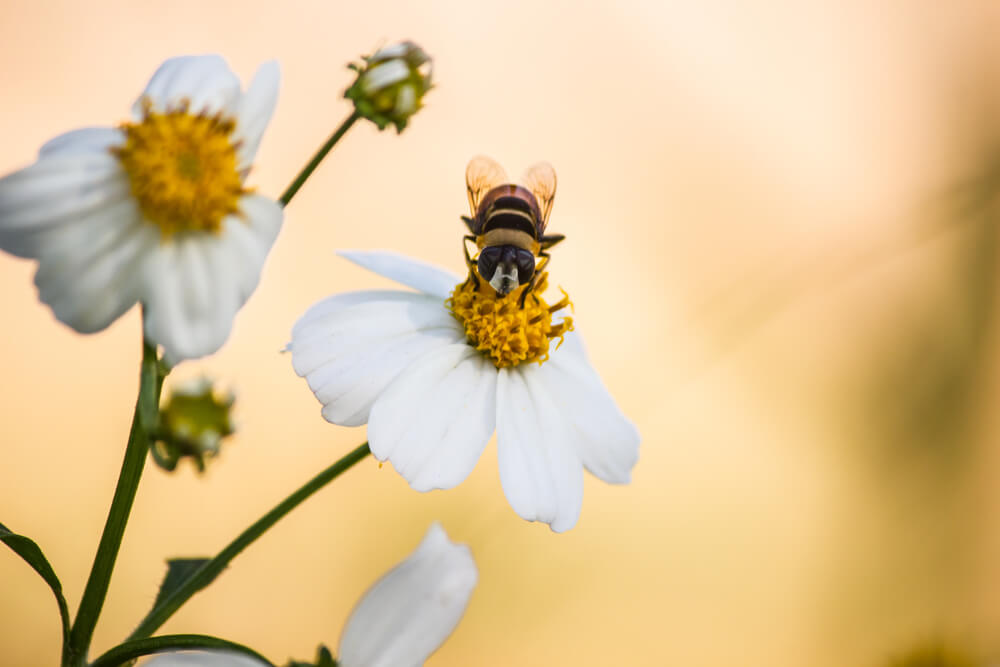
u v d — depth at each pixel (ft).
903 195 1.66
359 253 0.79
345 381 0.74
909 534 1.37
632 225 1.63
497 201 0.80
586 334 1.47
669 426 1.40
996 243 1.46
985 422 1.43
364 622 0.67
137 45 1.53
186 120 0.67
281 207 0.68
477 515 1.23
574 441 0.76
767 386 1.44
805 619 1.31
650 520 1.33
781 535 1.35
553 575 1.23
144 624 0.69
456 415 0.74
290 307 1.38
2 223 0.65
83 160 0.66
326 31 1.65
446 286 0.78
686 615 1.27
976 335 1.45
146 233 0.66
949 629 1.01
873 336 1.45
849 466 1.39
